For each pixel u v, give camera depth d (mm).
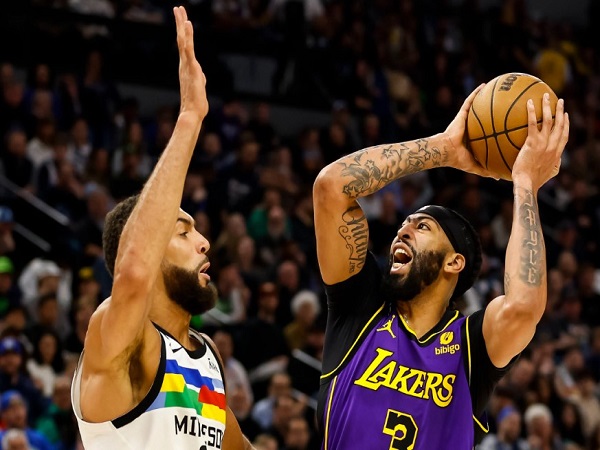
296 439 10789
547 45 21344
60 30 16234
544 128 4805
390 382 4602
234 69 18422
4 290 11977
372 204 15875
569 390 13602
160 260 4039
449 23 20750
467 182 17375
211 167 15078
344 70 18016
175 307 4500
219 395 4535
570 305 15383
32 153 14086
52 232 13461
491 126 4883
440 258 4793
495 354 4582
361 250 4824
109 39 16641
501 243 16484
